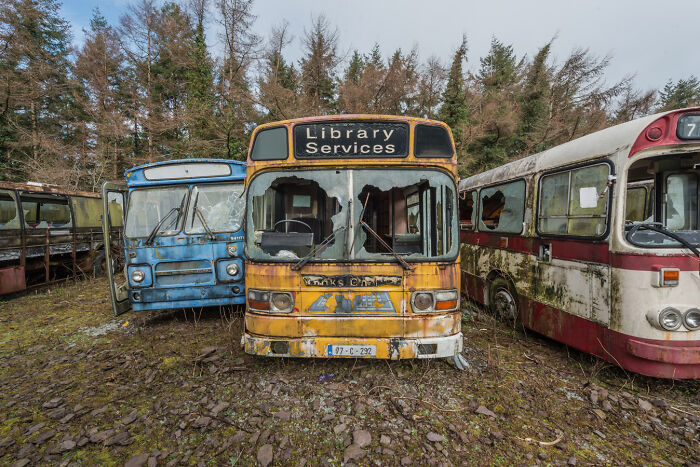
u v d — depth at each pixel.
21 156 21.89
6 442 2.60
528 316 4.60
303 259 3.19
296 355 3.19
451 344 3.20
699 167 4.12
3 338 4.95
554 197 4.19
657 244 3.14
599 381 3.48
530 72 26.75
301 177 3.31
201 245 5.16
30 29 24.11
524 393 3.26
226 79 19.91
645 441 2.61
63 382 3.55
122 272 10.58
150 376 3.62
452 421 2.81
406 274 3.19
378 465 2.33
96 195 10.00
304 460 2.38
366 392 3.22
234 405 3.03
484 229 5.90
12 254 7.22
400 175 3.30
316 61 22.97
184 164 5.33
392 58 26.53
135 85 23.09
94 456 2.44
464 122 23.25
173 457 2.41
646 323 3.05
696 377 3.01
